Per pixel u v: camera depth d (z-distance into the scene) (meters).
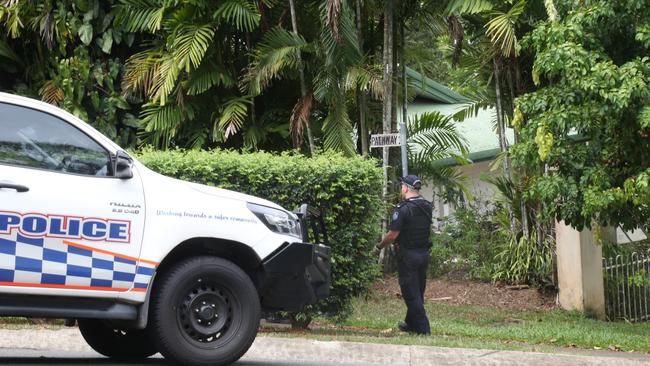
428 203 16.05
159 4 22.08
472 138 30.86
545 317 20.78
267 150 24.20
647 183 16.55
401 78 24.70
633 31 17.55
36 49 23.16
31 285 9.52
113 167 10.20
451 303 21.97
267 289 11.27
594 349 15.97
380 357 13.02
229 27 23.05
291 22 23.36
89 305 9.97
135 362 11.63
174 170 14.77
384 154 22.81
